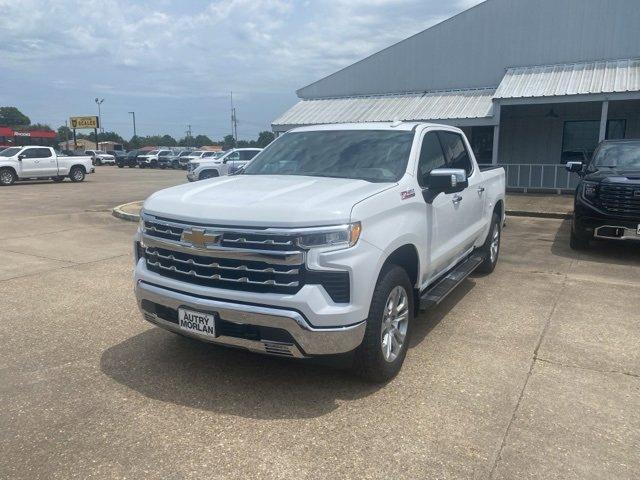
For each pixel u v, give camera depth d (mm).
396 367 4078
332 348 3494
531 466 3012
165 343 4797
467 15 21125
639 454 3137
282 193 3820
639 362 4430
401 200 4105
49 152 27156
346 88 23984
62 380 4066
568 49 19562
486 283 6922
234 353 4562
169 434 3328
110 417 3525
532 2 19891
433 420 3492
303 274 3416
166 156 50969
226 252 3510
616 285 6816
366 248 3570
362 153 4809
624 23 18656
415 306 4582
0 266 7832
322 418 3516
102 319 5461
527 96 16734
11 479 2891
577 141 19672
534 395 3842
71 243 9766
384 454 3119
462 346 4766
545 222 12609
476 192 6121
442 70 21969
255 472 2953
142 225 4074
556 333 5090
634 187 8148
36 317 5523
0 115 125625
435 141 5352
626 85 15984
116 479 2895
